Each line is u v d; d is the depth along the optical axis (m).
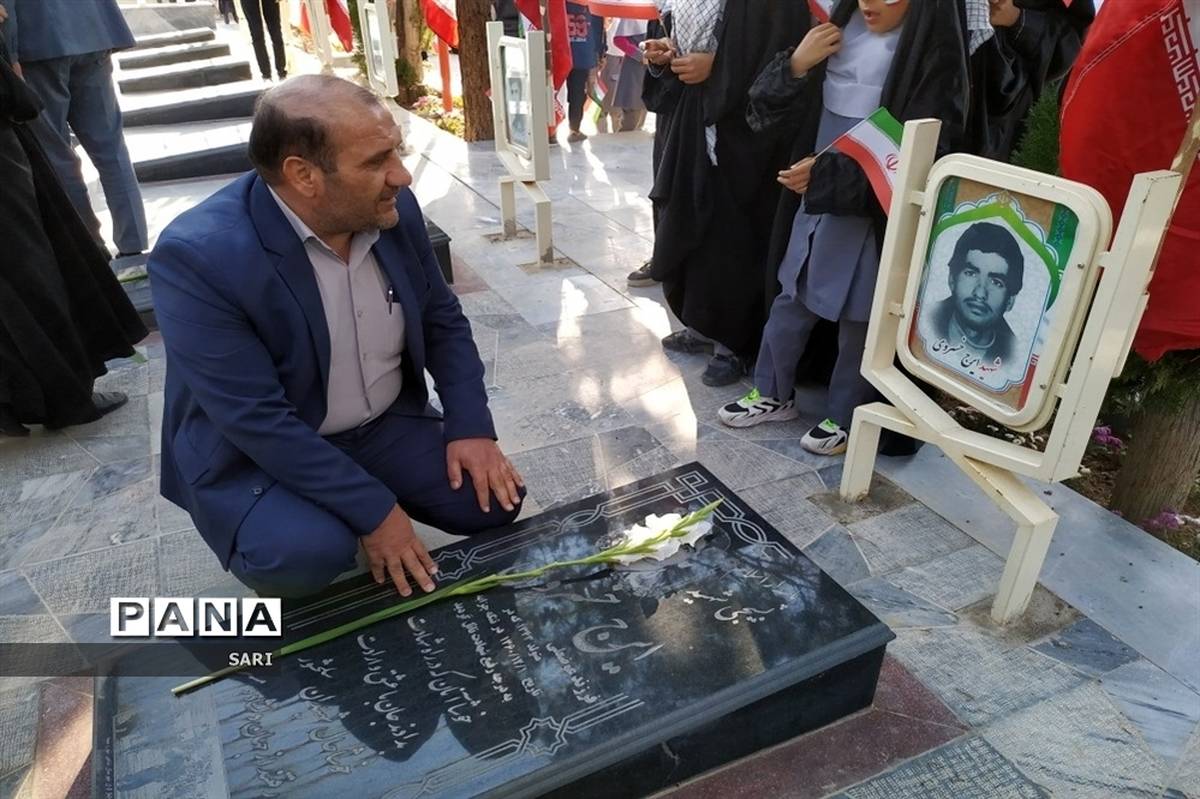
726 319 3.31
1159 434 2.54
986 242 2.04
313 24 9.80
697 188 3.15
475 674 1.78
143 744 1.68
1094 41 1.98
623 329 3.91
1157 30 1.85
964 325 2.17
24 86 2.81
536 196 4.56
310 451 1.89
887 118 2.38
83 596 2.32
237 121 7.61
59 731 1.90
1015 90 2.65
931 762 1.81
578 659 1.80
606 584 2.01
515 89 4.65
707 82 3.02
